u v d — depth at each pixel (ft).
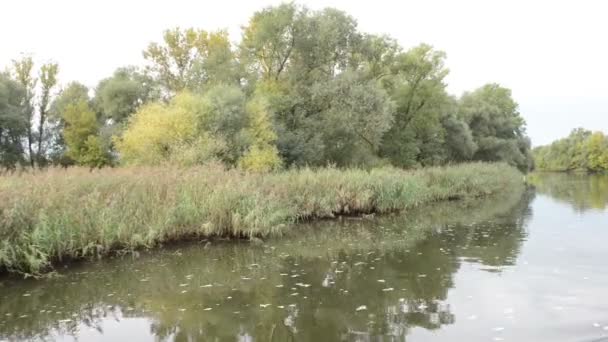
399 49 126.82
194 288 31.30
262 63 107.24
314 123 97.96
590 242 45.91
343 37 106.32
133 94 118.01
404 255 40.93
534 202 87.04
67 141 121.19
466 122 178.91
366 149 112.57
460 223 59.67
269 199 51.39
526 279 32.32
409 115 134.31
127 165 69.97
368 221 60.85
